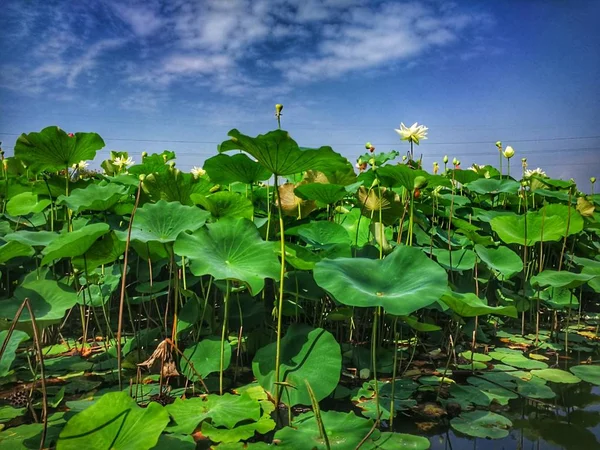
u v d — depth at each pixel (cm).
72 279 358
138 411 183
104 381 284
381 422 237
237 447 196
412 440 203
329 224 376
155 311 430
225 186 532
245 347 329
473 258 390
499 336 409
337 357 243
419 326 249
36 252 379
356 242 394
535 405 262
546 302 407
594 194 607
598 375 307
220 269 235
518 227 414
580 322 475
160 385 261
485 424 233
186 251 242
